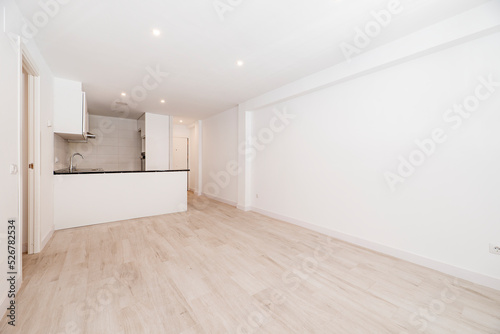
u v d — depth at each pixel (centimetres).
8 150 152
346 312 153
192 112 557
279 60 271
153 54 253
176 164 730
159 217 405
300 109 356
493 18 169
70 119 325
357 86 277
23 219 245
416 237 228
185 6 175
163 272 205
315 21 196
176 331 134
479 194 190
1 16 146
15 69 164
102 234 308
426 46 205
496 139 181
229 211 462
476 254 191
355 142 281
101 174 357
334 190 308
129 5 173
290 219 375
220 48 242
